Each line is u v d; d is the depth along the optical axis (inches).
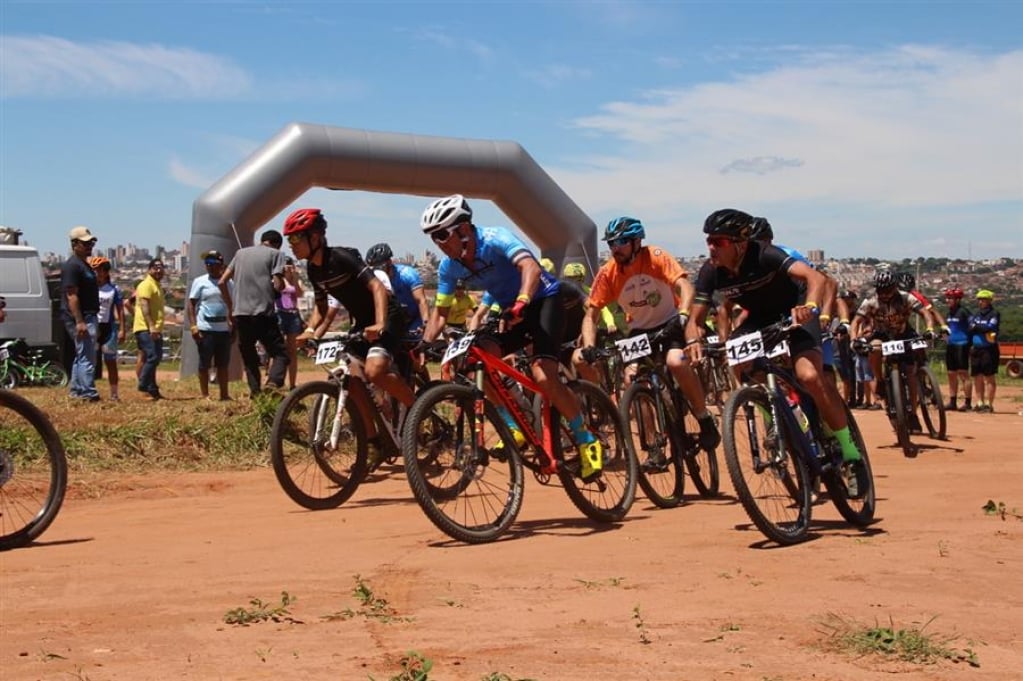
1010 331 1219.9
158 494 339.9
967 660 141.9
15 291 619.8
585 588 183.0
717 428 297.6
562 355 347.6
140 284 513.7
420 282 382.6
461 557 214.5
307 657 144.7
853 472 244.4
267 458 399.2
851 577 188.9
